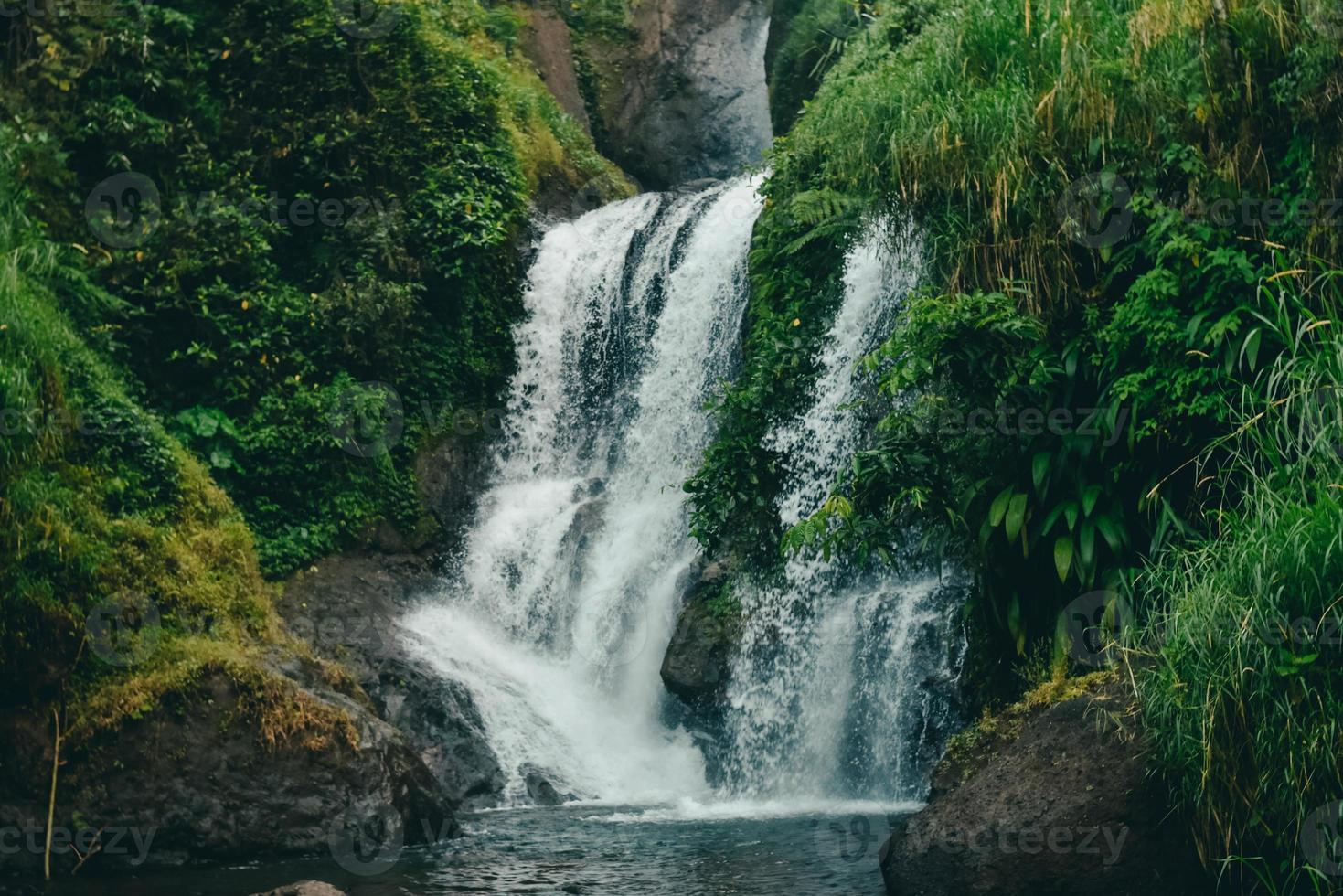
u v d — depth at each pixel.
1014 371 6.74
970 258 7.41
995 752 6.23
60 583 7.84
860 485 7.16
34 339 8.66
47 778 7.30
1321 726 4.59
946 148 7.53
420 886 6.33
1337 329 5.50
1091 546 6.50
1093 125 6.96
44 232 10.37
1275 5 6.35
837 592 9.29
